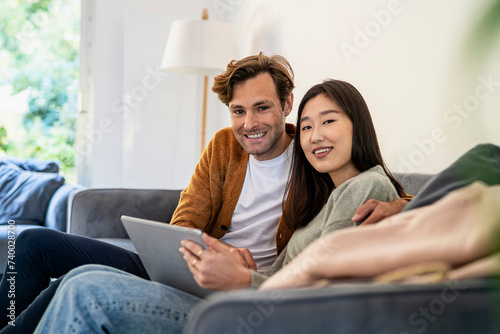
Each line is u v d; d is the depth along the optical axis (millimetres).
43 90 4340
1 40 4234
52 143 4367
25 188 3357
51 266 1578
